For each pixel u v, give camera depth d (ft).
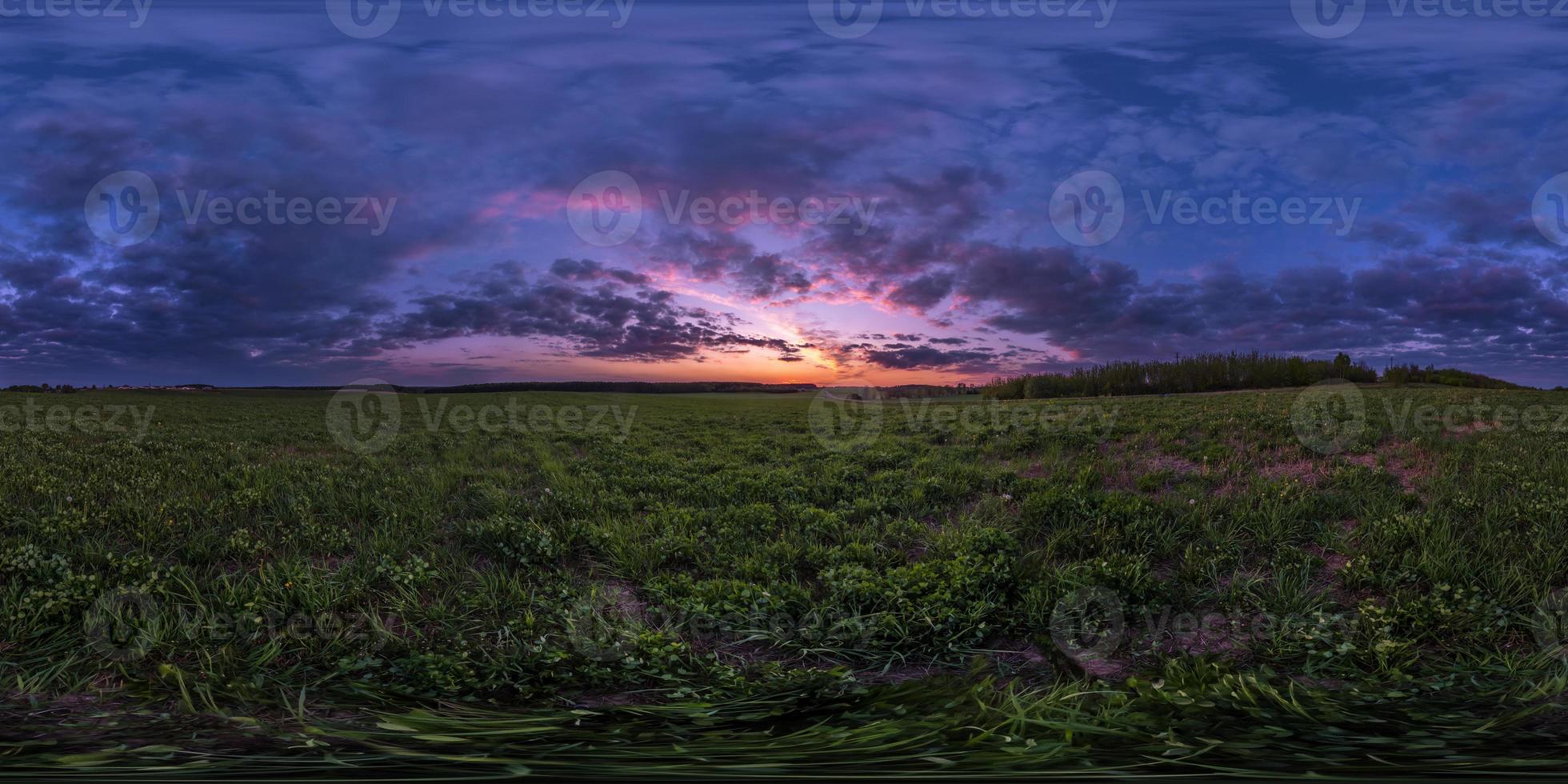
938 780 8.40
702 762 9.20
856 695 13.46
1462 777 8.51
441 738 10.34
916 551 25.12
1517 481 28.76
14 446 40.93
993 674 16.43
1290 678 14.17
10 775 8.21
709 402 107.34
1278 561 22.47
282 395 122.62
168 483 31.14
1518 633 17.04
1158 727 10.97
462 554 23.47
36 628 15.96
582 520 26.94
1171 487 31.73
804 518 27.94
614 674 15.61
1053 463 36.76
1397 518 23.95
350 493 30.50
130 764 8.65
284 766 8.66
